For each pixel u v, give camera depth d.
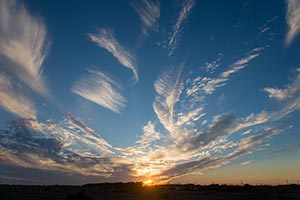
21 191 58.78
